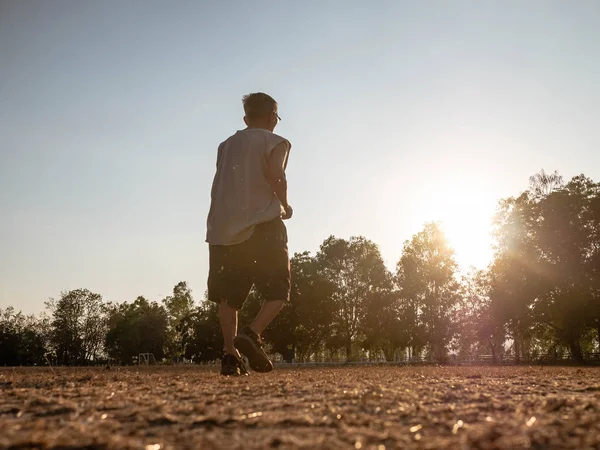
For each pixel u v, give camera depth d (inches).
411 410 100.4
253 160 219.1
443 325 2418.8
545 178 2082.9
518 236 2073.1
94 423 85.4
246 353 213.0
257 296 2472.9
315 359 3115.2
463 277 2404.0
